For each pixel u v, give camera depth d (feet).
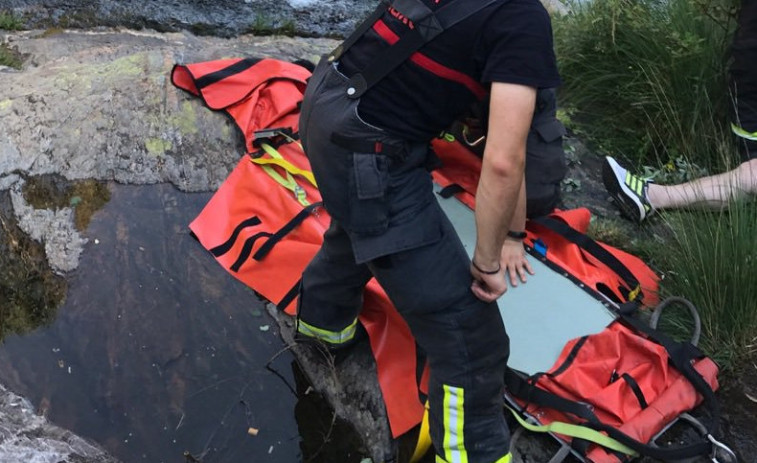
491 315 6.68
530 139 9.50
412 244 6.28
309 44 14.84
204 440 8.29
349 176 6.15
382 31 6.01
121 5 15.70
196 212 10.83
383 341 8.85
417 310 6.53
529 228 10.07
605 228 10.68
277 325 9.50
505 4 5.55
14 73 12.79
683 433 8.05
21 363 8.80
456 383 6.73
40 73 12.61
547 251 9.54
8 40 14.10
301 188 10.77
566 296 8.95
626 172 10.72
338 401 8.72
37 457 7.19
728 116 11.28
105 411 8.41
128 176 11.09
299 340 9.11
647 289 9.59
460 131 10.16
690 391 8.09
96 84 12.09
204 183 11.21
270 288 9.75
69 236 10.19
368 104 6.06
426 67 5.84
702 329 8.89
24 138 11.19
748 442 7.98
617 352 8.32
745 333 8.69
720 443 7.61
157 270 9.95
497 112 5.52
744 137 10.80
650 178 11.41
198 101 12.07
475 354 6.66
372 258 6.26
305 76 12.44
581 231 10.14
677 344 8.32
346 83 6.15
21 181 10.78
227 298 9.73
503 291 6.43
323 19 16.51
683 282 9.21
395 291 6.57
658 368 8.25
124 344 9.08
